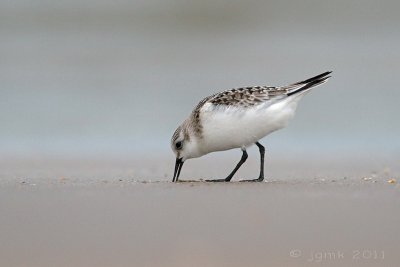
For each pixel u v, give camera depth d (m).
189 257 7.21
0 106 18.73
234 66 22.41
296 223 8.17
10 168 13.43
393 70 21.58
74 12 27.02
